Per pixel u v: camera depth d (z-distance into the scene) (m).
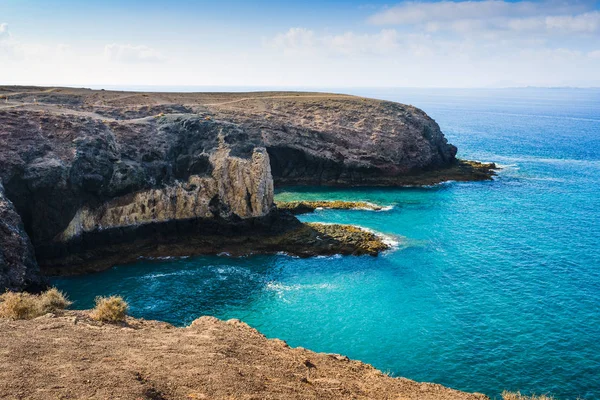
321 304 41.38
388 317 38.94
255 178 58.00
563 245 55.97
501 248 55.06
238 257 52.66
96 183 50.53
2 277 36.12
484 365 31.89
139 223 53.75
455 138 162.50
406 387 19.70
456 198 78.75
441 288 44.44
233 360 17.70
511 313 39.34
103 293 42.75
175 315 39.06
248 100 108.25
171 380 14.73
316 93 134.38
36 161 48.19
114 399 12.62
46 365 14.84
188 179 58.78
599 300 41.53
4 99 75.94
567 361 32.19
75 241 48.91
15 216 40.66
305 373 18.50
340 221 65.38
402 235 59.66
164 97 104.94
